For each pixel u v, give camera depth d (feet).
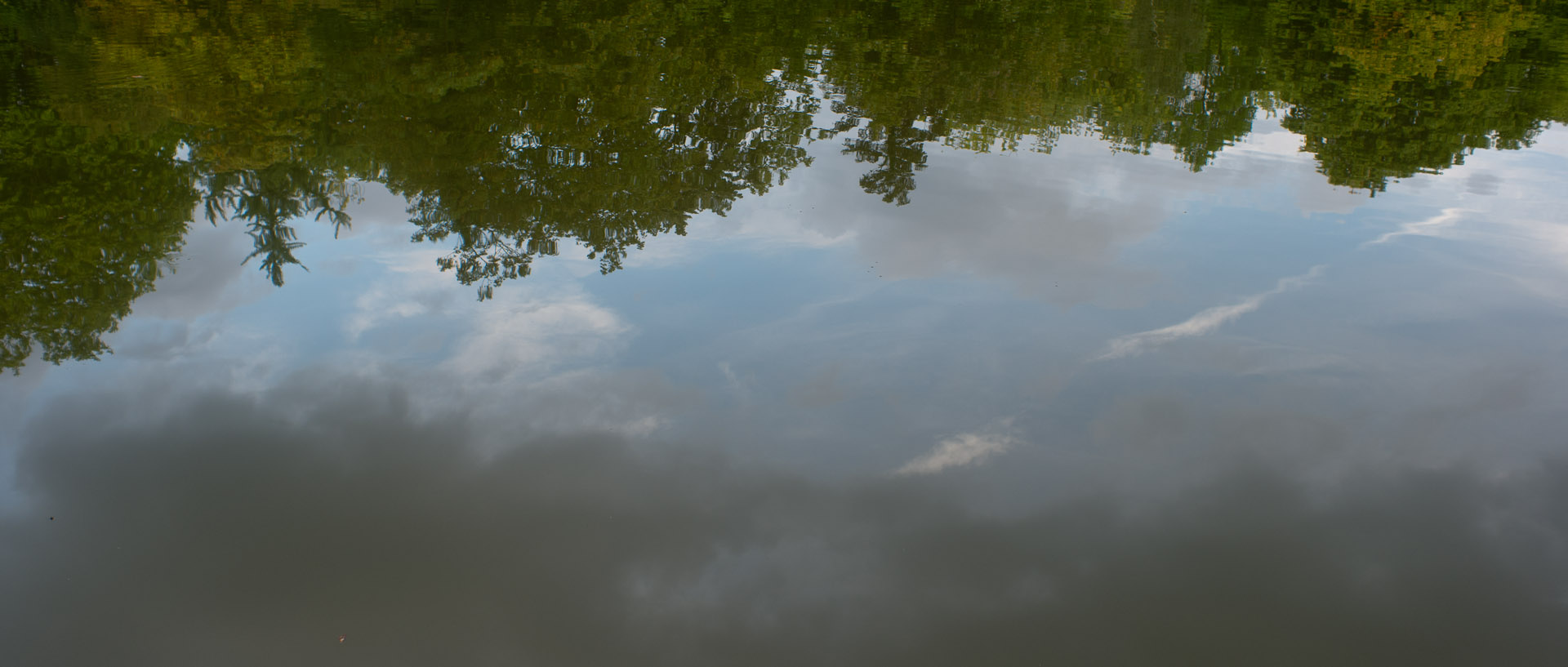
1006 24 137.08
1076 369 43.75
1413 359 45.03
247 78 82.12
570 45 104.17
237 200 63.52
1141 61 117.70
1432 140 84.58
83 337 46.65
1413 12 141.69
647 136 82.74
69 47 85.05
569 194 69.46
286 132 73.10
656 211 66.69
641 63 101.76
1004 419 39.96
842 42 121.60
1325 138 86.38
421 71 89.40
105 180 62.75
